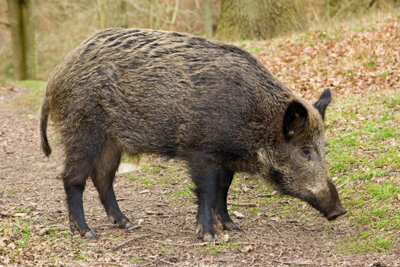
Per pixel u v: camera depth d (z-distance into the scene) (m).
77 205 7.89
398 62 15.78
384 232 7.12
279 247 7.13
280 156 7.29
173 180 11.11
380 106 12.27
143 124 7.52
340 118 11.95
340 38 19.56
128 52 7.61
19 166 13.35
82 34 38.12
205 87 7.20
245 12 23.31
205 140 7.19
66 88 7.75
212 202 7.40
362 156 9.73
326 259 6.63
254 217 8.67
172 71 7.38
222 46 7.53
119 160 8.62
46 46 37.59
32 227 8.09
